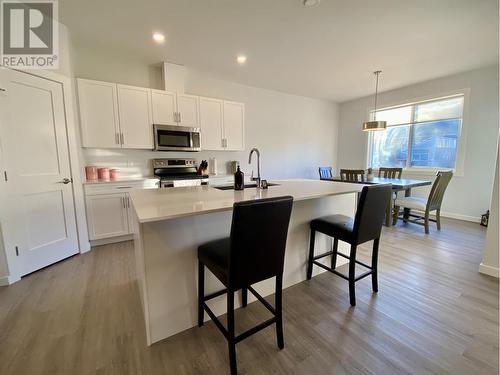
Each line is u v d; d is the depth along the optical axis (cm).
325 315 169
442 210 441
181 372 125
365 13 233
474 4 219
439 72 394
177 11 230
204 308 150
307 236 216
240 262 118
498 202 216
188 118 365
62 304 182
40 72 233
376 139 546
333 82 443
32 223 230
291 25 254
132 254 276
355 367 127
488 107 375
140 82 348
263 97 485
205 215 158
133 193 191
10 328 156
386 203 188
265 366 128
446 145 433
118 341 146
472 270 234
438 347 140
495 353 135
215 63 353
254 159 484
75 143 271
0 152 205
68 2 215
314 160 581
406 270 235
